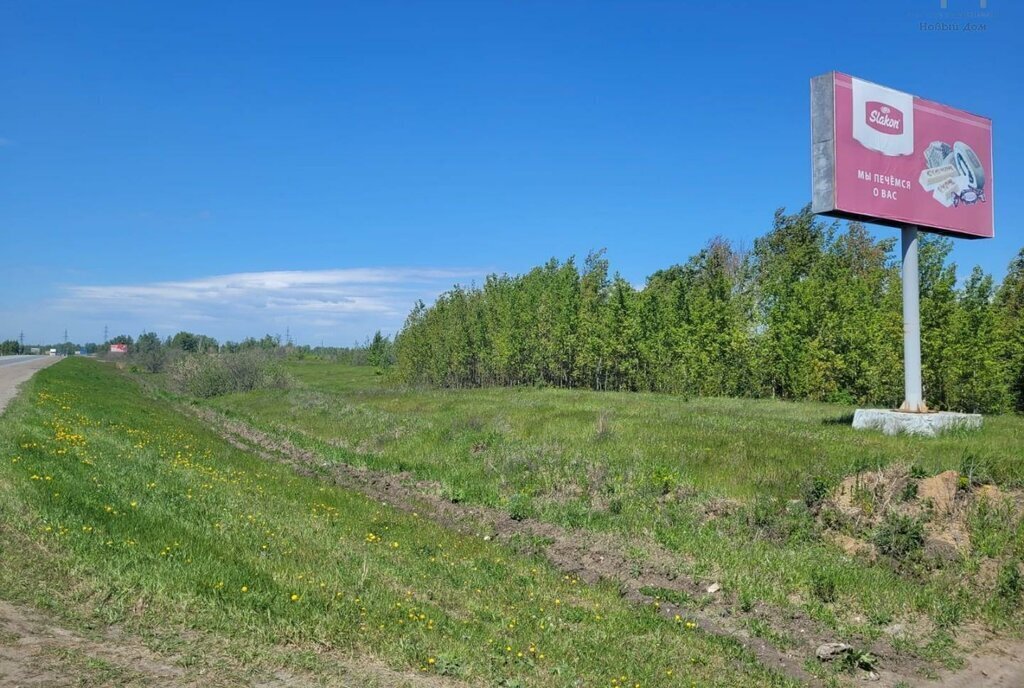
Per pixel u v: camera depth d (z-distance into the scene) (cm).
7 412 1769
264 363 5359
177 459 1476
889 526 995
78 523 802
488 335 4272
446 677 575
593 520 1227
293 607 668
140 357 9050
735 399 2830
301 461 1952
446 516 1334
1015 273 2789
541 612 777
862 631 790
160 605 635
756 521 1130
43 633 564
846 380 2709
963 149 1794
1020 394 2394
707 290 3378
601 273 4119
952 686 671
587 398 2880
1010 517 1006
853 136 1612
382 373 6116
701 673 658
